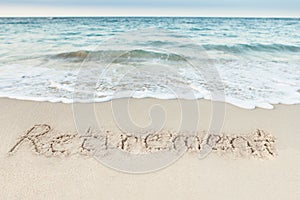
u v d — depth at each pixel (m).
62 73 5.93
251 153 3.07
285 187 2.58
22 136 3.34
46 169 2.77
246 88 5.09
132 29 13.75
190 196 2.45
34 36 11.18
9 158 2.94
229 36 11.99
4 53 7.81
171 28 14.18
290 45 9.66
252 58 7.66
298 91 4.99
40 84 5.20
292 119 3.91
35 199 2.40
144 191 2.50
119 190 2.51
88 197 2.42
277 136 3.45
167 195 2.46
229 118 3.89
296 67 6.69
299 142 3.32
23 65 6.56
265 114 4.04
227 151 3.10
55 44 9.59
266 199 2.44
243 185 2.60
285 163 2.93
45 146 3.14
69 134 3.40
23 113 3.96
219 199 2.43
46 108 4.15
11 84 5.17
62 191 2.49
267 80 5.59
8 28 12.99
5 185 2.55
